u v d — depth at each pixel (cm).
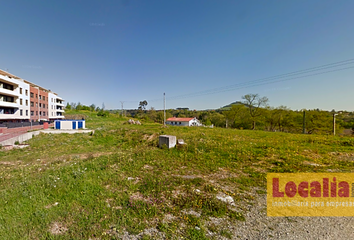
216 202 384
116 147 1230
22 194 432
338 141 1176
